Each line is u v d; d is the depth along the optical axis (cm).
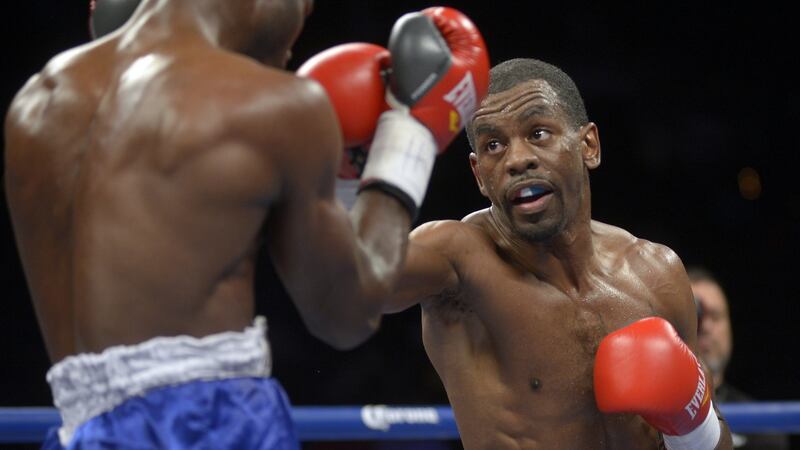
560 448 696
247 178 482
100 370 481
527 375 696
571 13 2264
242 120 483
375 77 574
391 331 1927
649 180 2227
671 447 684
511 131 689
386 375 1877
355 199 580
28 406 1811
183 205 481
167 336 484
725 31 2350
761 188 2262
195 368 481
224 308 495
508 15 2253
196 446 470
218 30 525
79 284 489
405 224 543
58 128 515
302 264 506
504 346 699
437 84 561
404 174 544
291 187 494
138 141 489
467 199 2059
